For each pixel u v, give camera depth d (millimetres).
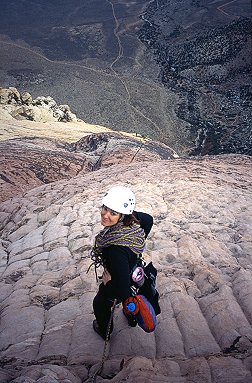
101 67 141750
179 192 9539
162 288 5535
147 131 108938
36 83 133125
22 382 3557
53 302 5809
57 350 4672
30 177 16438
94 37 160000
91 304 5488
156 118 114562
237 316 4863
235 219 8367
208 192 9648
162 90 127562
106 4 184750
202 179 10789
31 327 5266
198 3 174375
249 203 9234
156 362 4078
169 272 6113
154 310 4137
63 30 166125
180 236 7332
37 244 8109
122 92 127062
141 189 9852
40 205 10273
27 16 179375
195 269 6062
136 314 3781
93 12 179500
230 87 125375
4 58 146250
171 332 4730
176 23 161625
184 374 3873
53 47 155000
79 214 8781
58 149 24344
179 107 118750
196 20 162250
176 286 5500
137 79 134000
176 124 111312
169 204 8836
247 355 4172
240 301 5215
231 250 7121
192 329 4738
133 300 3775
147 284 4059
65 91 128625
